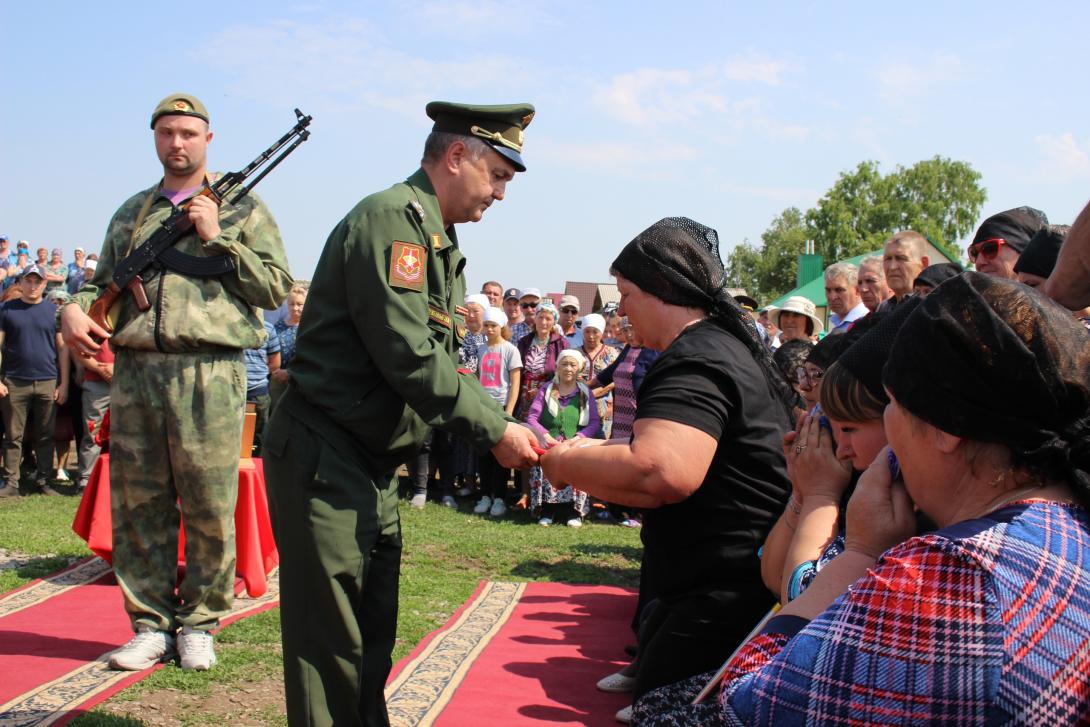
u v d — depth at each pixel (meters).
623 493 2.43
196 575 4.31
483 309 10.04
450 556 7.54
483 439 2.85
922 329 1.31
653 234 2.64
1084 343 1.27
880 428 1.92
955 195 77.94
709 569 2.49
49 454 9.70
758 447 2.45
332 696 2.79
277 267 4.47
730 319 2.60
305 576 2.80
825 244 78.38
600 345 10.07
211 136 4.56
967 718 1.16
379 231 2.78
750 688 1.35
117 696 3.84
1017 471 1.29
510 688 4.31
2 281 14.77
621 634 5.46
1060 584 1.18
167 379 4.25
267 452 2.91
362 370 2.85
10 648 4.45
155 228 4.33
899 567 1.25
